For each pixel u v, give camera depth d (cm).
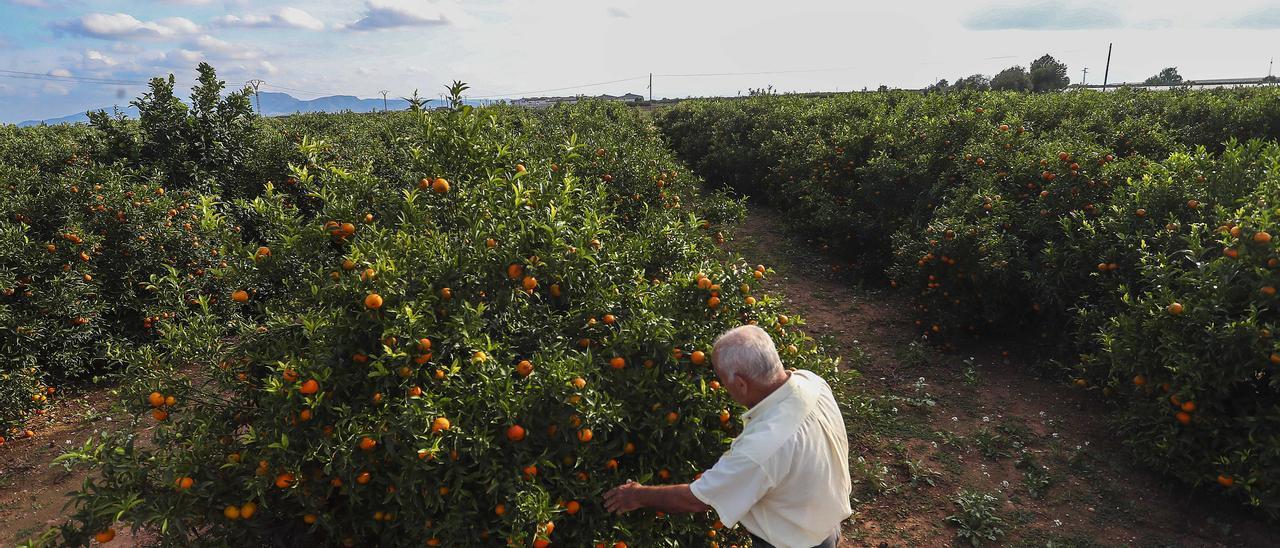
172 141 749
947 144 725
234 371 258
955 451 422
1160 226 441
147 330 559
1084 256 477
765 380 202
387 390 236
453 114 317
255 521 233
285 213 291
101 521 219
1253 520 345
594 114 1259
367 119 1558
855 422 450
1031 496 376
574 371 238
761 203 1161
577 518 246
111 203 558
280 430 227
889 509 371
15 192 597
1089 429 438
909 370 532
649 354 268
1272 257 330
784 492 201
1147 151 729
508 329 269
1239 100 999
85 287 515
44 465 438
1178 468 357
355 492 229
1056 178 537
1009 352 554
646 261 337
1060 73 4297
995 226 526
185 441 245
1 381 457
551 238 271
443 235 282
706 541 279
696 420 260
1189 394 338
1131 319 376
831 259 825
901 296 688
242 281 279
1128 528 347
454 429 219
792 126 1145
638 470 266
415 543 237
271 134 858
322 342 239
